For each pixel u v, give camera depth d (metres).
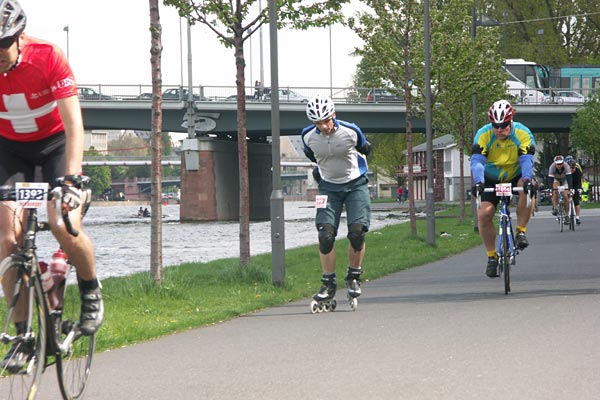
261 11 28.81
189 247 58.50
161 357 13.62
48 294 8.90
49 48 9.12
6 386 9.28
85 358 9.95
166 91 121.31
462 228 61.41
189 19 29.09
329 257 19.12
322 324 16.80
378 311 18.55
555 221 66.69
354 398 9.95
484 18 64.94
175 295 22.75
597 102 110.31
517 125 20.81
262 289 24.97
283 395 10.30
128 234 84.06
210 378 11.59
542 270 27.47
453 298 20.52
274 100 25.12
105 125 117.12
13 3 8.52
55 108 9.42
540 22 129.25
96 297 9.55
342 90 112.56
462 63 57.06
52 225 8.77
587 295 19.47
